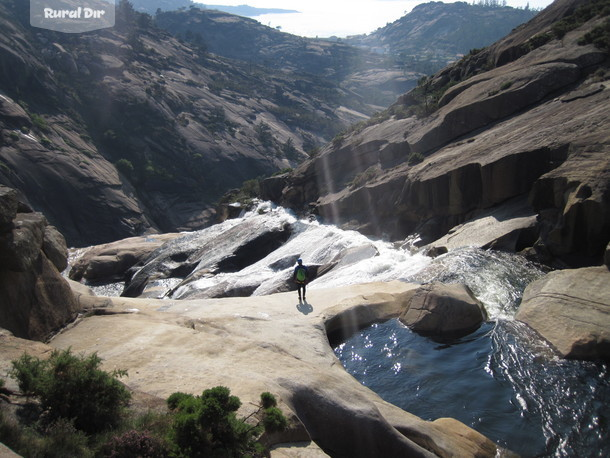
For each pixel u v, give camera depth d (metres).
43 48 144.12
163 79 167.12
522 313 14.97
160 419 8.01
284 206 41.72
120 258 41.25
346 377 12.27
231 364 10.89
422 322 15.32
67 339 12.79
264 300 18.27
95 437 7.43
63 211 107.06
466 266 18.64
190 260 35.34
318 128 198.00
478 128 29.47
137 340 12.39
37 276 13.09
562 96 25.97
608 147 18.47
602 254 17.25
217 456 7.23
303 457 8.30
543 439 10.55
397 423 10.09
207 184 140.38
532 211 20.66
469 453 9.99
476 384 12.56
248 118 177.88
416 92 42.59
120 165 126.94
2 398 7.75
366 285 18.72
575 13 34.59
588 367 12.37
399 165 32.34
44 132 116.06
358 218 32.19
